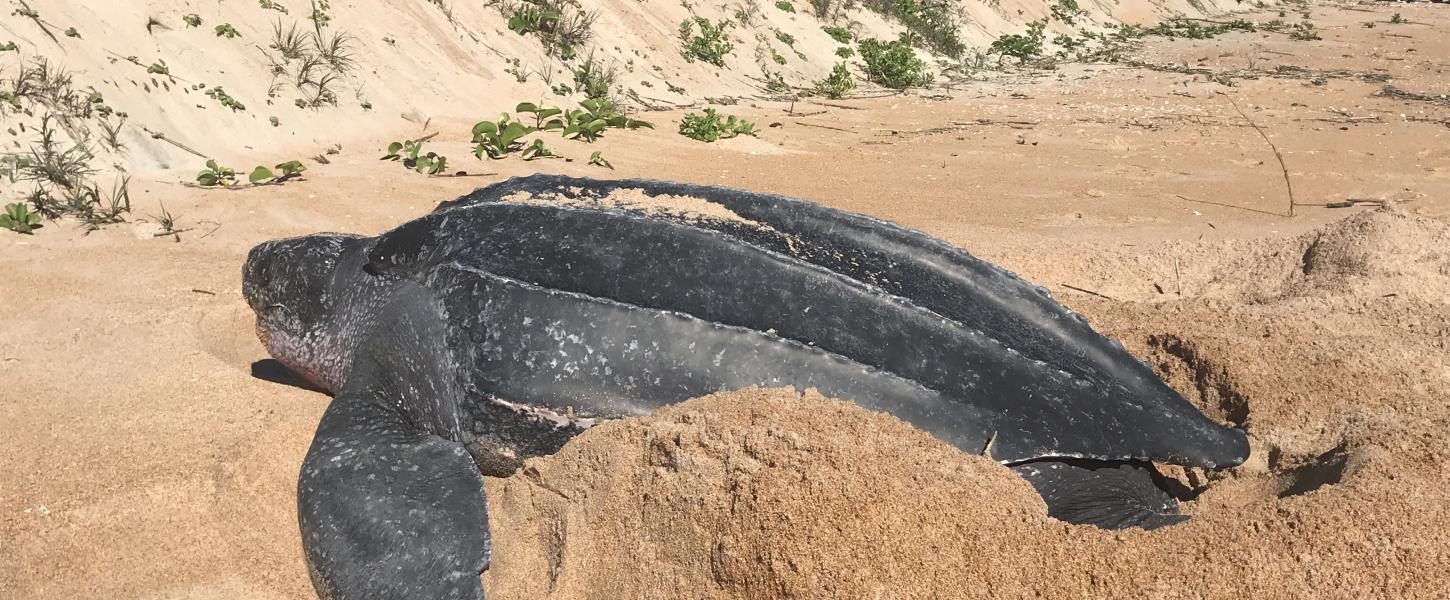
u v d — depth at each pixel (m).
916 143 9.50
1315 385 3.45
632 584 2.43
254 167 6.75
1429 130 10.02
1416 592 2.21
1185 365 3.76
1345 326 4.08
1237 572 2.28
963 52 16.94
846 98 12.70
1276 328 4.01
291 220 5.78
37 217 5.44
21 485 3.01
